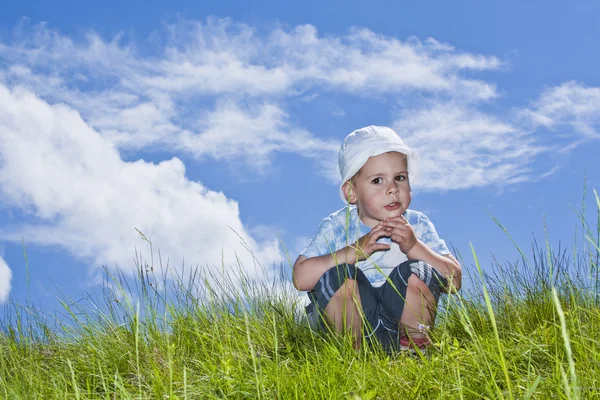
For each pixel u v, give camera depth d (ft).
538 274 11.85
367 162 12.10
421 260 11.62
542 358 8.95
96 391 10.39
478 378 8.31
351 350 10.03
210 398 8.78
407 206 12.30
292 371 9.61
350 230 12.56
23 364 11.90
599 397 7.22
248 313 13.34
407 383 8.49
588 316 9.96
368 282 11.65
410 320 11.25
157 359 10.82
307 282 11.84
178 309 13.46
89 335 12.86
